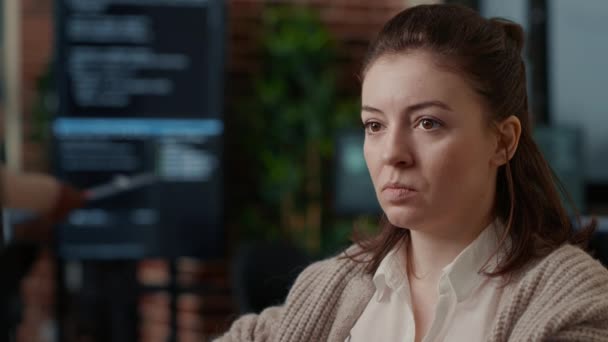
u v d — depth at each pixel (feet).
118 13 14.53
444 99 3.43
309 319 4.20
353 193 14.83
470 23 3.61
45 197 12.26
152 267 17.43
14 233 12.07
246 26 16.69
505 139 3.67
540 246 3.73
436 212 3.53
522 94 3.79
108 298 14.87
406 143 3.48
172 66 14.65
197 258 14.76
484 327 3.67
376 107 3.54
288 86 16.48
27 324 19.44
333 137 15.16
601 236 11.14
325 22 16.98
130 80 14.58
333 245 15.56
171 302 15.01
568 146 14.21
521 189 3.83
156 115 14.65
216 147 14.78
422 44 3.51
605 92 15.33
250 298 11.11
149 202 14.64
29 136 18.92
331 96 16.31
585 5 15.31
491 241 3.77
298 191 16.46
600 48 15.30
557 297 3.47
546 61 15.38
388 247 4.13
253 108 16.39
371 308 4.07
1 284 10.37
